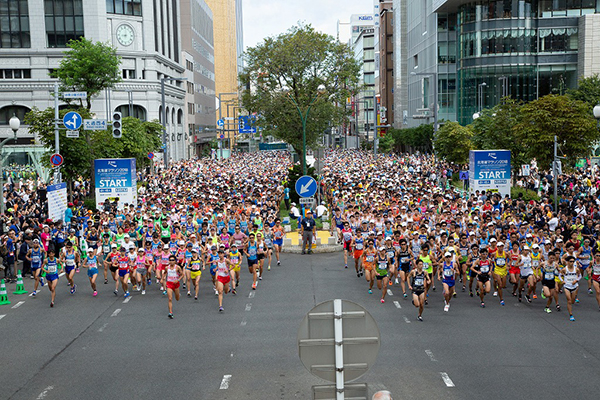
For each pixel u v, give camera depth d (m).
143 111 79.06
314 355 6.80
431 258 18.14
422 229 21.27
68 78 44.16
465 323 15.68
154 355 13.37
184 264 19.78
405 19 114.81
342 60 50.91
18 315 17.25
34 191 39.44
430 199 32.00
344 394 7.02
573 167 38.53
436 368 12.16
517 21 78.12
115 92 76.19
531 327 15.23
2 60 74.62
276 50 49.22
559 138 36.91
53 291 18.20
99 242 26.06
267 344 13.98
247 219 26.42
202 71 119.25
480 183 34.25
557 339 14.15
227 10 172.12
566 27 77.62
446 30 88.38
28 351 13.82
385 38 133.62
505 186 34.22
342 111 52.03
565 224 23.56
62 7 74.94
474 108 81.31
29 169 53.03
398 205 28.12
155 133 65.31
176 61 96.69
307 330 6.81
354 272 23.00
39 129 38.41
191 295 19.61
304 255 27.44
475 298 18.72
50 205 28.11
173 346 14.00
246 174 60.53
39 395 11.12
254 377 11.85
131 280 20.59
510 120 44.44
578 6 77.56
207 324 15.91
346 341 6.80
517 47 78.44
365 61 164.75
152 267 21.30
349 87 53.44
